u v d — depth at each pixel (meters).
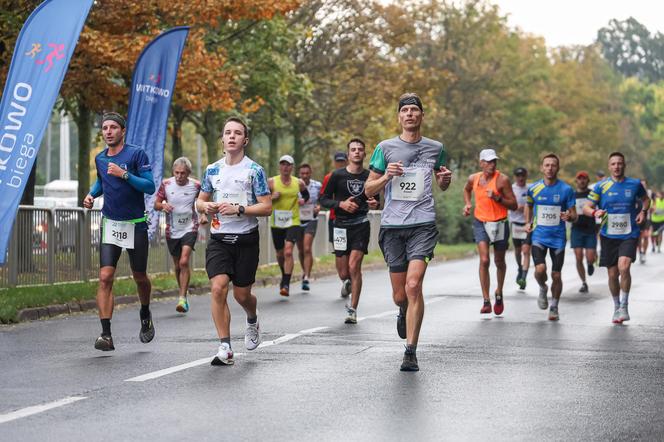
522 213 36.25
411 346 16.22
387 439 11.11
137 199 18.77
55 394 13.84
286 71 55.50
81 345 19.72
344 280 27.67
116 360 17.31
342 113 70.50
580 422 12.23
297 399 13.52
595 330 23.22
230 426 11.73
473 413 12.70
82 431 11.44
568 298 33.16
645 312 28.11
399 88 70.88
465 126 99.81
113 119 18.67
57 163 171.75
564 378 15.67
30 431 11.44
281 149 84.12
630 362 17.64
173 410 12.70
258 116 61.66
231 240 17.05
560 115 111.62
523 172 36.38
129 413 12.49
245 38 53.94
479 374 15.95
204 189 17.39
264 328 22.86
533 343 20.36
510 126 107.12
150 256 38.34
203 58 40.06
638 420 12.42
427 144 16.84
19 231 29.77
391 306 29.25
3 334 21.92
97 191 19.03
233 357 17.31
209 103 40.62
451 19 98.38
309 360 17.31
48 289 29.00
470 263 58.75
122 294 31.20
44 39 24.84
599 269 50.78
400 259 16.91
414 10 71.50
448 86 98.69
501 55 99.81
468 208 26.59
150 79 33.09
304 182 35.88
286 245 33.19
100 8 39.38
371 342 20.06
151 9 39.50
